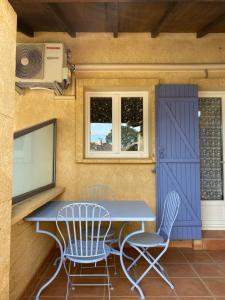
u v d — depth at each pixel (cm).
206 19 326
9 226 171
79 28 354
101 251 230
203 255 330
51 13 296
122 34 371
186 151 354
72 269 289
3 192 162
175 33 371
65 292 242
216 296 235
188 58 372
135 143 384
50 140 341
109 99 384
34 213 251
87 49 371
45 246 304
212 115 390
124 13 310
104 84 362
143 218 237
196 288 249
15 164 225
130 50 371
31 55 327
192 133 355
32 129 268
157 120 354
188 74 370
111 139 383
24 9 300
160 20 328
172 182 351
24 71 325
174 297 233
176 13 307
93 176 362
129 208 277
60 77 326
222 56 372
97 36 371
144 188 362
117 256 328
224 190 389
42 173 309
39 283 259
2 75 160
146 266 298
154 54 371
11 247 205
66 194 360
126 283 259
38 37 369
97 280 264
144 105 384
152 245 247
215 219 388
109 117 384
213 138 391
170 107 355
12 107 176
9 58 170
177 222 347
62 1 198
